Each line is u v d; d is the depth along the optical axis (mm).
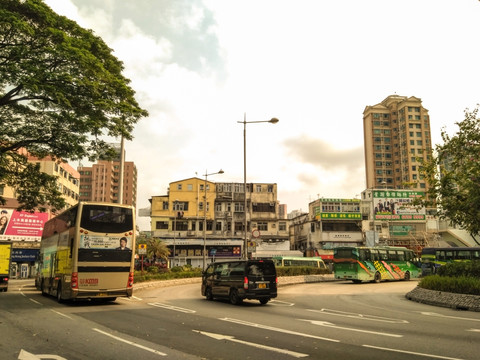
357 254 32312
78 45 16688
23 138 19531
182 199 60719
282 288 27344
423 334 8633
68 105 15398
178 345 7328
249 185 62938
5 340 7824
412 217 65500
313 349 7004
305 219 70062
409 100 102438
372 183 103812
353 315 12250
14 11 15758
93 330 9023
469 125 17234
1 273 23859
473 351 6883
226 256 57625
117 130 17875
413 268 37031
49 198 22672
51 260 18641
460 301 14609
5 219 45188
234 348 7059
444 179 17328
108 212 15203
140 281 25547
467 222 17109
